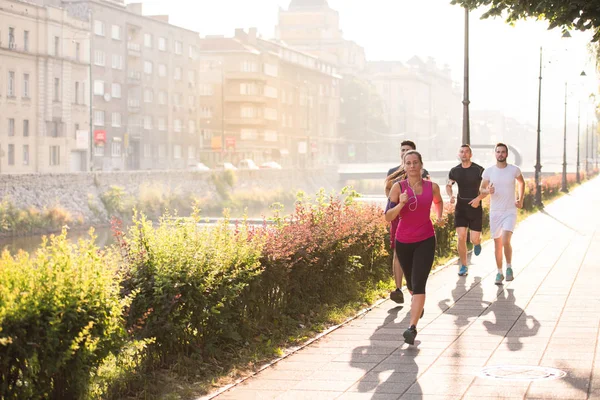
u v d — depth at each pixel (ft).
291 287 35.60
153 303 26.32
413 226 32.42
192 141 357.20
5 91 227.40
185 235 29.35
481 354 29.17
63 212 186.60
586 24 37.32
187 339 27.89
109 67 291.99
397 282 41.27
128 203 217.36
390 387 25.12
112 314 22.35
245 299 31.22
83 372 21.59
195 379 26.37
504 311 37.99
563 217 112.27
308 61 477.77
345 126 536.01
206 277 28.30
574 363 27.30
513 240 75.51
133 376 25.21
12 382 20.02
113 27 294.46
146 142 319.47
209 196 263.90
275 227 37.99
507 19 39.52
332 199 45.80
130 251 27.55
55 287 21.07
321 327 34.65
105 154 290.56
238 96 384.88
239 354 29.22
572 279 48.55
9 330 19.62
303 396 24.49
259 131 397.80
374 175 386.11
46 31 244.63
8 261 21.13
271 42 428.97
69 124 258.98
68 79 258.16
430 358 28.89
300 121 454.40
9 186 179.42
